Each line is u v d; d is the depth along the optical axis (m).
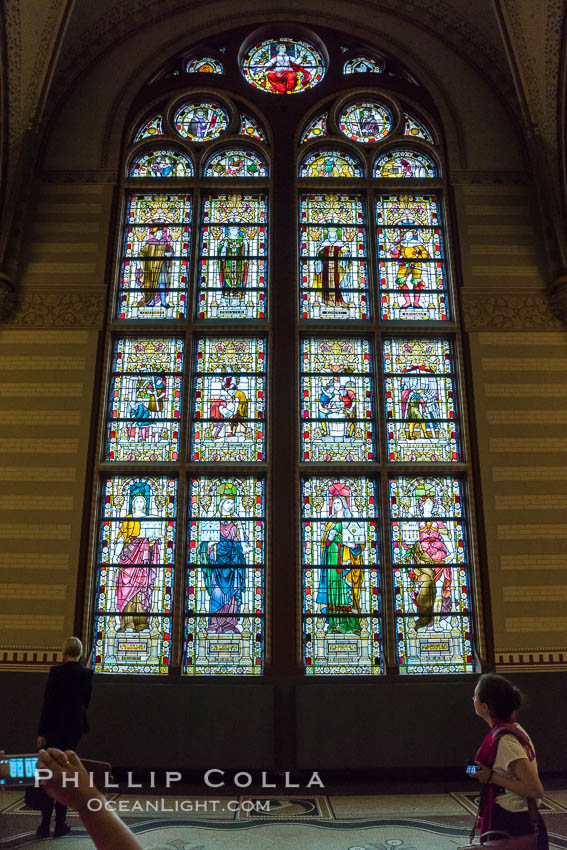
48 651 8.83
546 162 10.78
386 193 11.30
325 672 9.05
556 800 7.38
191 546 9.50
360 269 10.89
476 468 9.65
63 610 8.97
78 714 6.01
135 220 11.09
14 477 9.45
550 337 10.23
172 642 9.02
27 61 10.75
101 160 11.09
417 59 11.89
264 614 9.23
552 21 10.91
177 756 8.34
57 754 1.20
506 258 10.66
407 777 8.51
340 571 9.45
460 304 10.42
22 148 10.59
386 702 8.59
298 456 9.73
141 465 9.65
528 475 9.63
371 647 9.19
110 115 11.38
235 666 9.07
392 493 9.76
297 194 11.12
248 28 12.11
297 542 9.37
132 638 9.14
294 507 9.48
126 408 10.05
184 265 10.84
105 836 1.15
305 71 12.08
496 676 3.50
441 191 11.27
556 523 9.45
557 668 8.91
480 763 3.32
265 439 9.95
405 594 9.39
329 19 12.06
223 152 11.55
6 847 5.50
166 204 11.16
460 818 6.66
